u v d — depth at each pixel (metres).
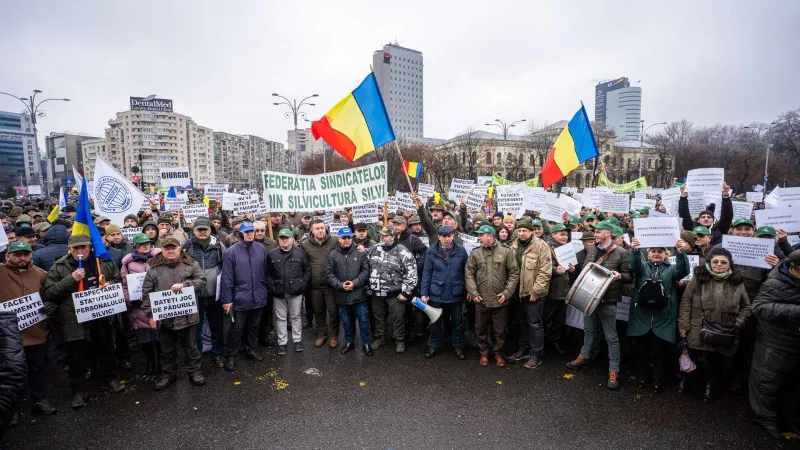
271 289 6.73
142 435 4.60
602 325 5.92
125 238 8.21
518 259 6.45
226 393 5.53
